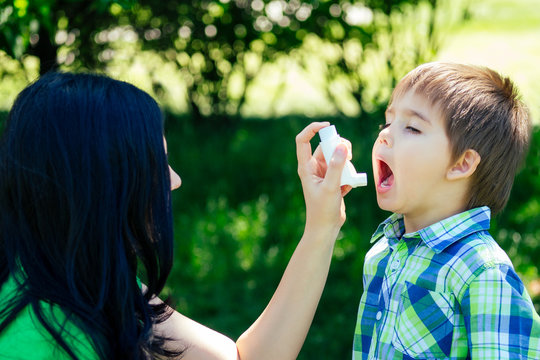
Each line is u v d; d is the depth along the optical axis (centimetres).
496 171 149
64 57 400
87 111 104
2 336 101
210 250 375
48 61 366
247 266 369
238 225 401
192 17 495
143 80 532
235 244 381
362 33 471
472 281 137
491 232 337
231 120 559
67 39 401
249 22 505
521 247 334
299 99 702
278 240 393
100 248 104
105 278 104
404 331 144
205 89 547
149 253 112
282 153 493
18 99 108
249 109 653
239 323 314
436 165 145
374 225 375
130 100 108
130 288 107
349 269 351
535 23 977
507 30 940
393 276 152
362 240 366
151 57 513
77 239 102
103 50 443
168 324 121
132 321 106
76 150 103
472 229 144
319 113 600
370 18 479
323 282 132
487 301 134
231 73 537
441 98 145
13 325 102
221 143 518
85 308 102
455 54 795
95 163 103
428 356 141
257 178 470
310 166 139
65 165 103
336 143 142
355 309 317
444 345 140
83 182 103
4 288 107
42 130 103
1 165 106
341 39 486
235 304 331
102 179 104
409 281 146
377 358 149
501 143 147
